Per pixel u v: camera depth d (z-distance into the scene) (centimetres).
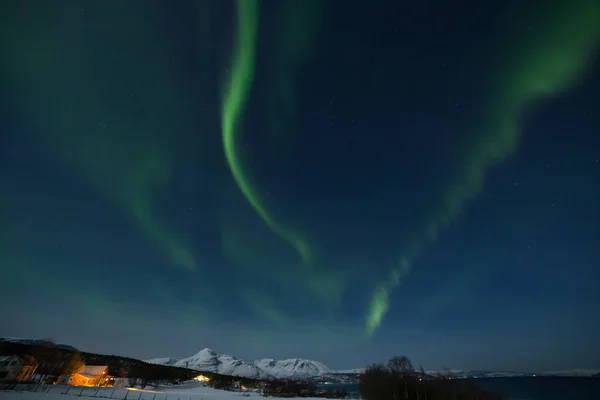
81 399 4519
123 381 8519
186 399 6184
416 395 5372
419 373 6022
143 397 5984
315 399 8094
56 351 8931
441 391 5312
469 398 5194
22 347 8800
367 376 6294
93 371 8038
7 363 6344
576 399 10475
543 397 10906
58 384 6750
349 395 9875
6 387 5228
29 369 6694
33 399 4028
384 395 5606
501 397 5191
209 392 9156
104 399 4809
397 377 5906
